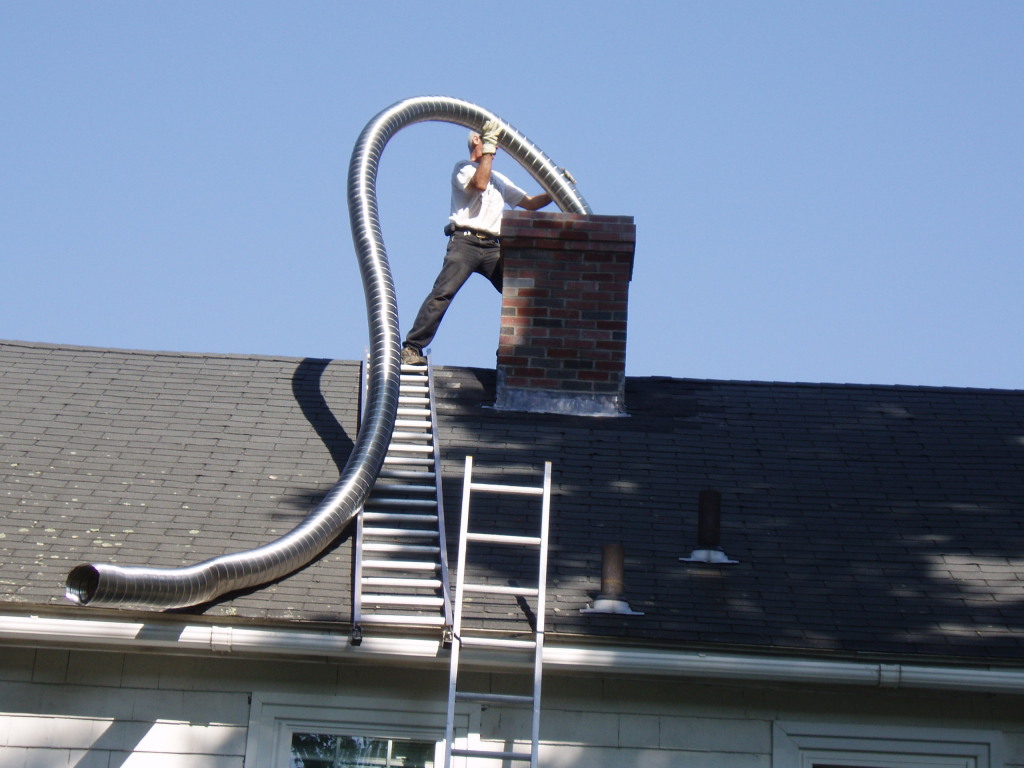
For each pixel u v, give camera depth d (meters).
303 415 10.16
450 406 10.38
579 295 10.67
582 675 7.66
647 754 7.59
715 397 10.83
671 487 9.32
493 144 11.29
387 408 9.34
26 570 7.79
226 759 7.59
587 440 9.96
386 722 7.68
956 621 7.75
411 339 11.00
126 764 7.56
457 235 11.10
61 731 7.60
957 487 9.48
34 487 8.82
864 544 8.66
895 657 7.41
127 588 7.01
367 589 7.91
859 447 10.05
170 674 7.70
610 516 8.87
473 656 7.45
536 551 8.39
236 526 8.52
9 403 10.04
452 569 8.16
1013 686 7.38
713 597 7.94
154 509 8.66
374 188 11.13
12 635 7.45
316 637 7.48
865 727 7.67
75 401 10.16
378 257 10.51
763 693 7.72
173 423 9.91
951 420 10.55
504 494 9.09
